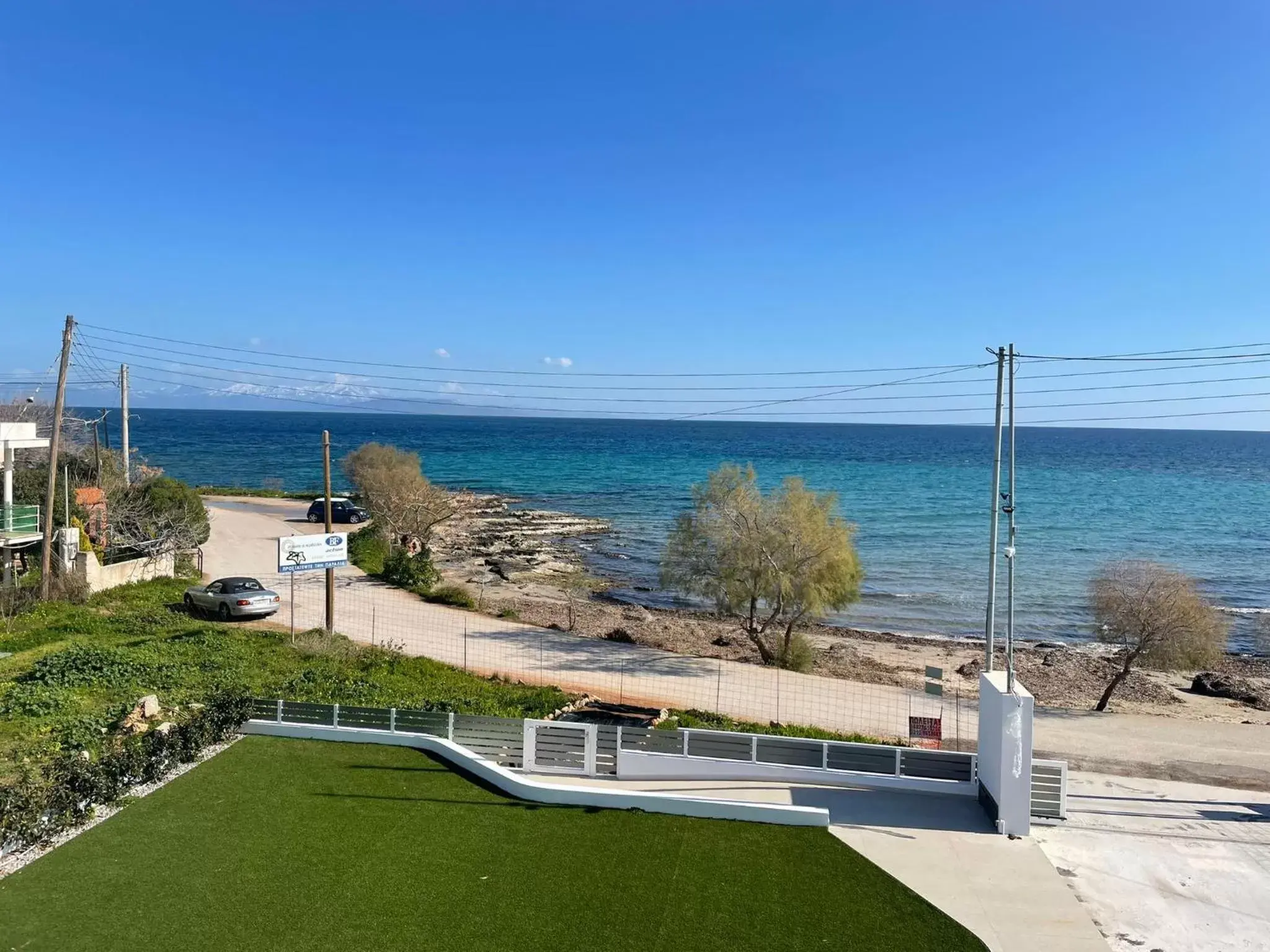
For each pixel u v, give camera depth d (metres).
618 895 10.84
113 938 9.50
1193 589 24.28
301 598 30.72
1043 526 62.66
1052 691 26.02
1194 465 124.56
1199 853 12.71
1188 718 23.41
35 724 15.48
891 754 14.94
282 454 122.88
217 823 12.53
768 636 31.38
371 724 16.33
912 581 44.78
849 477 96.75
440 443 166.88
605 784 14.98
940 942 9.99
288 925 9.85
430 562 37.28
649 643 28.73
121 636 22.80
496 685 21.67
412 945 9.54
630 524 62.72
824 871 11.71
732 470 28.33
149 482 39.78
